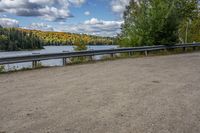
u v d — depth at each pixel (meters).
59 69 12.89
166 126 5.11
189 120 5.45
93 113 5.85
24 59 13.12
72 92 7.79
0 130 4.88
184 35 35.88
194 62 15.34
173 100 6.93
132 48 19.95
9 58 12.32
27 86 8.70
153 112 5.94
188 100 6.95
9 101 6.83
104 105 6.44
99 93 7.64
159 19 23.27
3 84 9.10
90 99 6.98
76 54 15.88
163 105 6.48
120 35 29.80
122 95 7.41
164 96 7.33
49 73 11.55
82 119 5.47
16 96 7.35
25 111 5.99
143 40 23.94
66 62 15.48
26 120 5.41
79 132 4.80
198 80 9.66
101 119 5.47
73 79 9.91
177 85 8.77
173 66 13.55
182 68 12.77
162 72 11.48
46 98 7.11
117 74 10.99
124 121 5.36
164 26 23.27
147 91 7.90
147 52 21.69
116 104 6.53
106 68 12.95
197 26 39.28
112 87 8.44
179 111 6.02
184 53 22.36
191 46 26.44
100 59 17.62
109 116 5.66
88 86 8.61
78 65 14.53
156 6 24.09
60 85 8.80
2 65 12.77
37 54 13.67
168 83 9.09
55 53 14.51
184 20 33.72
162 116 5.68
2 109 6.14
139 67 13.19
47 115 5.71
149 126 5.10
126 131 4.84
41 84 9.02
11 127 5.03
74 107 6.29
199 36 38.84
